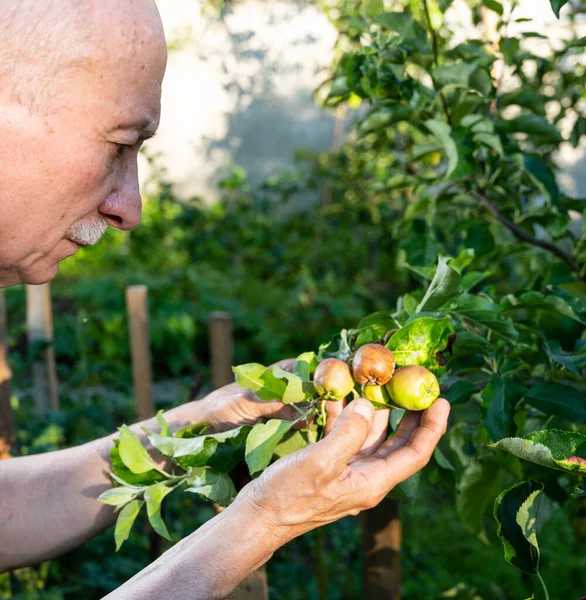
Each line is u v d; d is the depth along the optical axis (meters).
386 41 1.46
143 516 2.67
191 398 1.78
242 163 7.70
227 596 0.94
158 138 7.46
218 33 7.40
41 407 3.33
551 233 1.54
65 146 0.87
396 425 1.08
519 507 0.90
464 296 1.13
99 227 1.01
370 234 6.16
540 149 1.94
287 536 0.95
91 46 0.85
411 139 2.83
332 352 1.13
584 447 0.85
